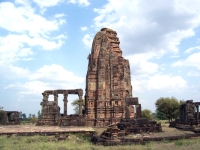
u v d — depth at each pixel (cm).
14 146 1983
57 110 4231
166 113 7875
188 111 4516
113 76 4319
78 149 1850
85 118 4162
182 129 3494
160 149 1772
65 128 3306
